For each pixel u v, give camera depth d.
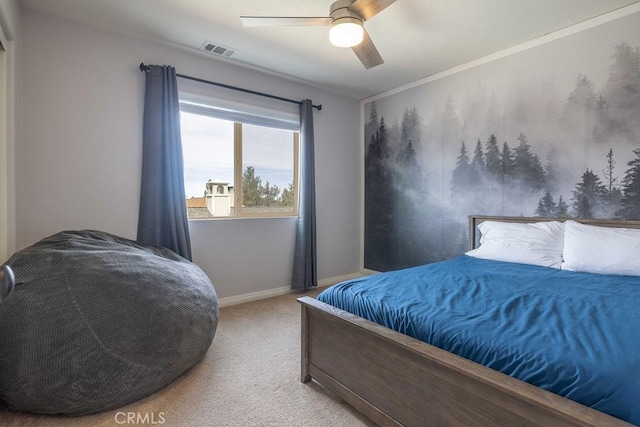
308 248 3.79
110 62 2.69
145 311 1.76
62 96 2.51
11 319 1.53
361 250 4.54
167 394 1.79
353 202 4.45
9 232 2.08
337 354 1.70
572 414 0.86
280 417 1.62
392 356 1.41
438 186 3.60
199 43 2.89
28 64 2.38
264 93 3.54
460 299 1.62
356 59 3.20
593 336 1.16
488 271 2.27
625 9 2.35
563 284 1.89
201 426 1.55
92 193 2.63
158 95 2.82
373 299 1.68
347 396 1.64
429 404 1.26
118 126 2.73
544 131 2.79
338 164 4.27
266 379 1.96
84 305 1.63
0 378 1.51
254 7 2.35
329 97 4.14
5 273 0.72
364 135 4.45
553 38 2.71
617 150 2.42
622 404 0.86
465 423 1.14
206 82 3.13
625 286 1.83
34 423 1.55
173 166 2.86
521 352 1.10
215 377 1.97
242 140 3.51
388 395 1.43
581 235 2.34
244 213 3.54
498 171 3.10
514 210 3.00
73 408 1.57
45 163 2.46
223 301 3.33
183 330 1.87
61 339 1.55
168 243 2.84
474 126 3.26
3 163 2.01
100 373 1.59
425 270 2.31
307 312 1.90
